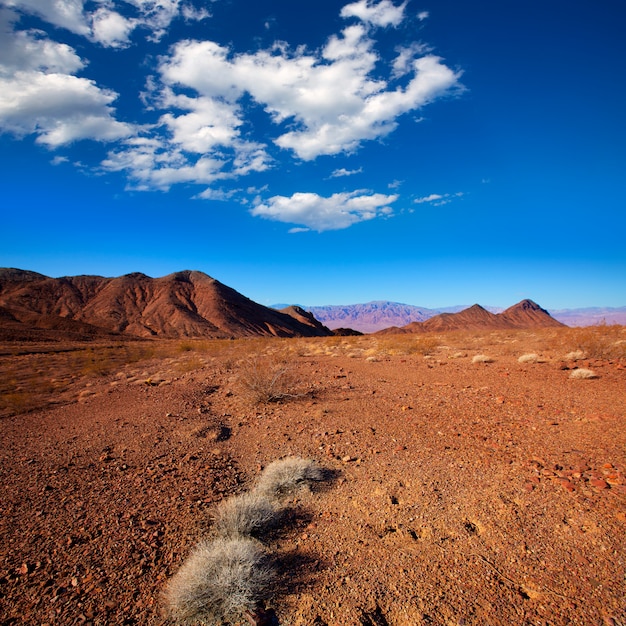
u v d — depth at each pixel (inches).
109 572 144.3
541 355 625.3
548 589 121.8
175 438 313.7
